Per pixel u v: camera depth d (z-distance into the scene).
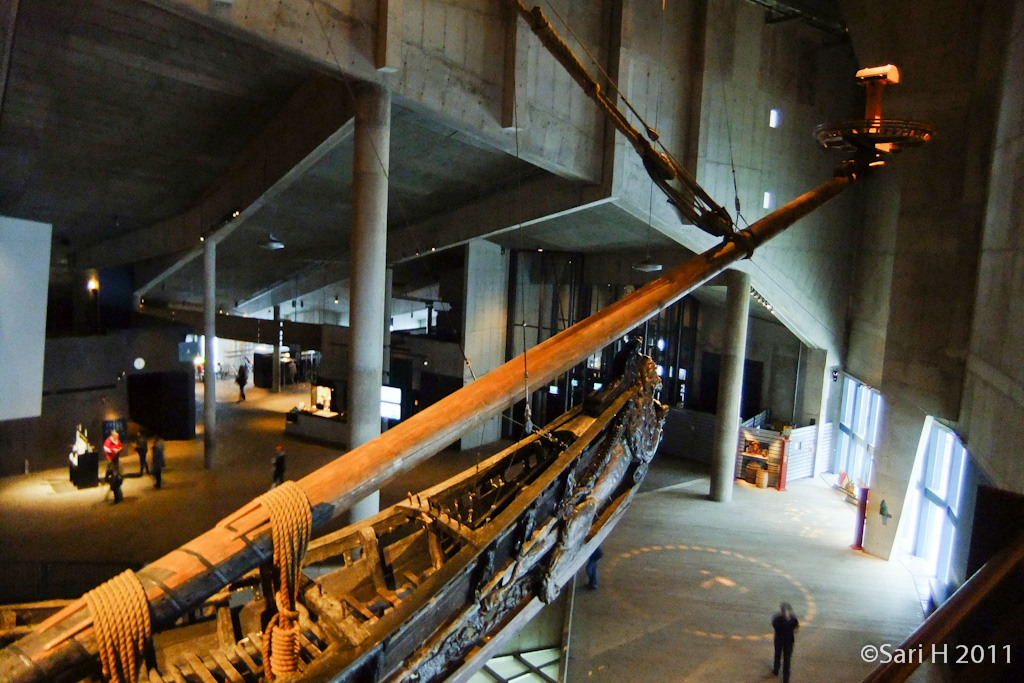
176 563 3.33
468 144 14.46
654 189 16.27
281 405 28.17
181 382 21.80
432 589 4.27
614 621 12.15
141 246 19.45
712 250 7.95
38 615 5.02
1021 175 10.18
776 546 15.93
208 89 12.12
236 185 15.19
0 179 14.27
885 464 15.25
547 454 6.69
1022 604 2.72
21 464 17.86
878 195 19.47
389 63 10.02
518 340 23.22
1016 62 11.08
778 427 22.88
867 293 19.94
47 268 11.34
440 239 19.47
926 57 14.04
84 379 19.31
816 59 19.28
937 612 2.69
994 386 10.62
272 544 3.57
